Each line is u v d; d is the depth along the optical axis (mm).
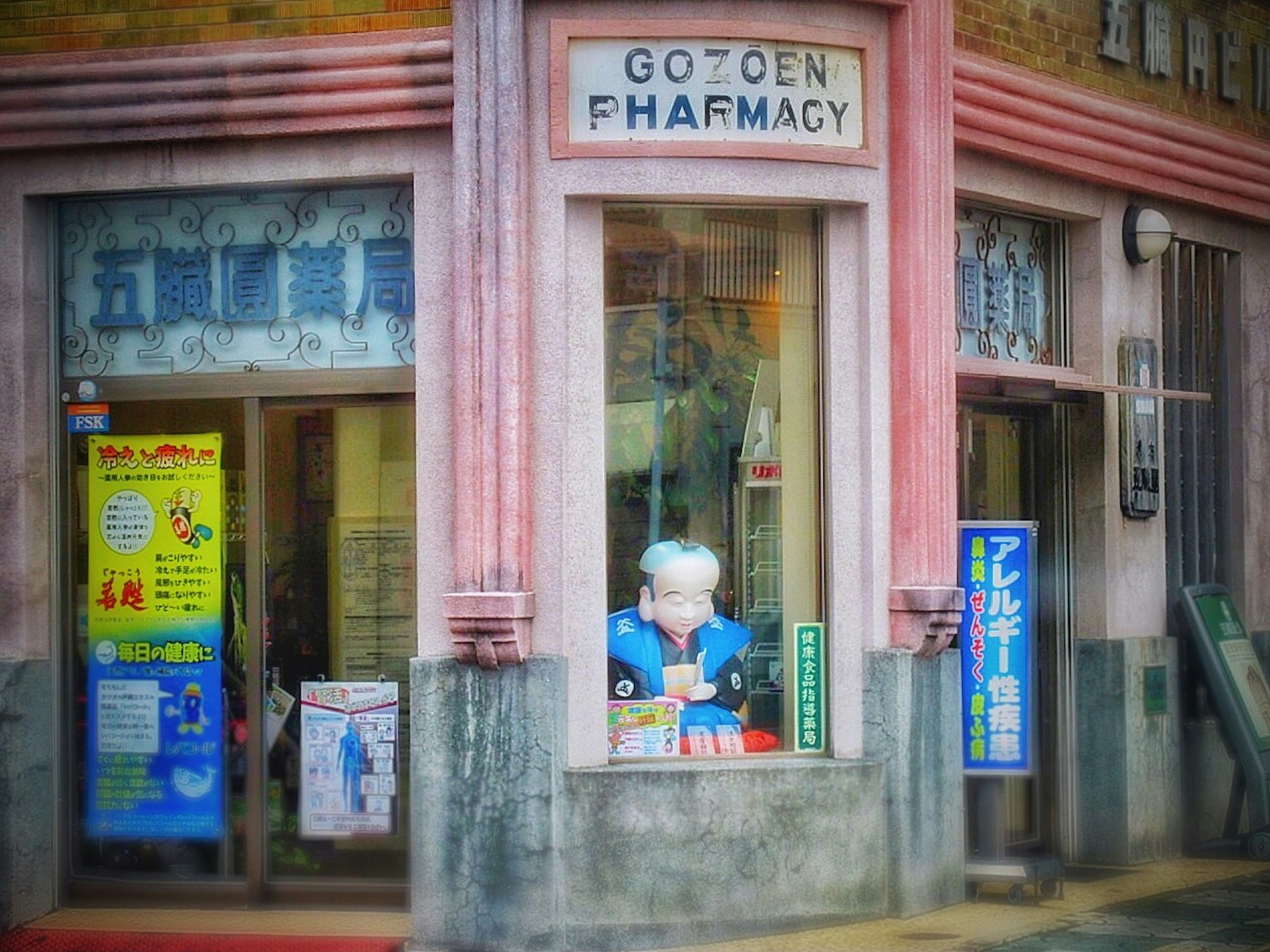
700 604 9789
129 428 10328
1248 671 12117
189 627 10273
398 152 9727
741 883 9422
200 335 10219
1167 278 12508
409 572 10102
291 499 10195
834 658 9852
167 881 10242
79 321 10352
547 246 9375
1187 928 9672
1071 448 11750
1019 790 11570
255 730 10164
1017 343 11453
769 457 9906
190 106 9812
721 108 9430
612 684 9648
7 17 10102
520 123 9289
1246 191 12656
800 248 9930
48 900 10164
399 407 10109
